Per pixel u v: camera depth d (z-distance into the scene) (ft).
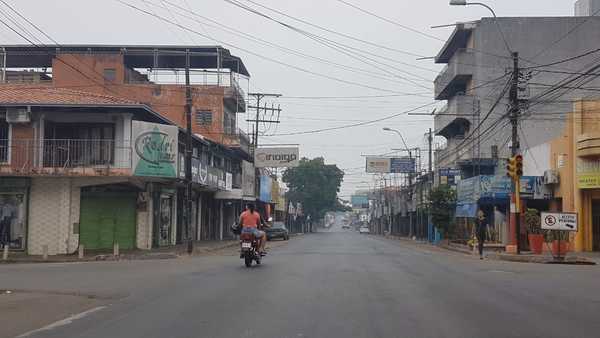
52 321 33.88
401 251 106.32
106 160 97.50
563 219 80.79
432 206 147.23
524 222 98.63
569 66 153.17
